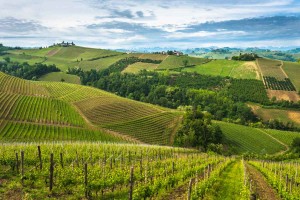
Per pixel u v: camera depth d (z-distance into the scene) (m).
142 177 26.44
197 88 174.88
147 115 110.50
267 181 36.25
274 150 100.81
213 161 47.34
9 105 97.88
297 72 180.75
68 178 21.38
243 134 109.25
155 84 181.12
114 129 98.94
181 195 23.45
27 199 18.44
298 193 27.88
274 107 143.00
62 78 195.25
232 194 26.44
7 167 26.48
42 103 108.19
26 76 195.12
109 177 23.86
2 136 75.19
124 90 173.75
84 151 41.66
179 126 105.50
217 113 137.75
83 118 102.75
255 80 171.00
